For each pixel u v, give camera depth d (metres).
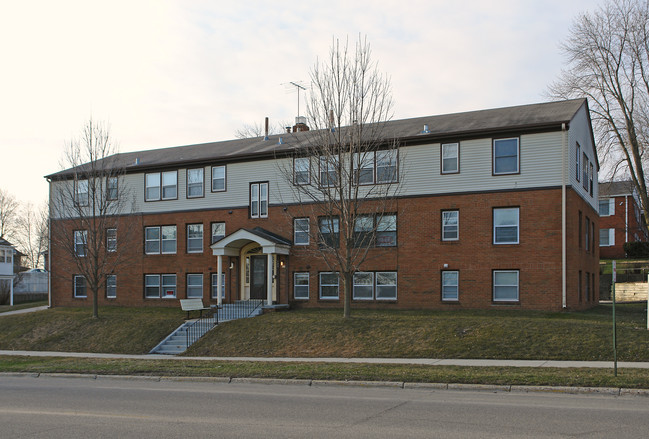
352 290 29.03
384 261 28.23
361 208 28.56
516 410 10.57
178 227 33.69
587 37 34.88
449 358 18.58
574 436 8.48
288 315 26.17
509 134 26.09
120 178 35.25
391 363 17.33
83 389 14.12
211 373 15.69
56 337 26.47
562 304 24.78
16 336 27.38
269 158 31.50
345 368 15.91
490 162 26.44
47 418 10.30
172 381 15.55
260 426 9.36
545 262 25.17
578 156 27.73
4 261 50.59
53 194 36.28
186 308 27.31
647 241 43.03
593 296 31.44
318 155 25.16
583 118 29.23
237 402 11.78
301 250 30.22
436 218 27.28
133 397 12.66
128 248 34.78
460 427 9.15
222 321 26.02
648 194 39.12
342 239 29.00
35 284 59.41
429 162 27.55
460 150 27.02
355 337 21.56
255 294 31.36
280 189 31.03
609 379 13.11
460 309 26.53
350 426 9.30
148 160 36.12
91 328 27.06
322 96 24.41
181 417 10.22
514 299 25.80
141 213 34.66
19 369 17.77
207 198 33.06
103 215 30.25
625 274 40.34
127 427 9.43
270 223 31.19
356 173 24.52
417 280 27.52
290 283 30.44
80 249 35.91
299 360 18.81
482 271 26.30
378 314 25.47
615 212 48.25
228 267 31.95
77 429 9.34
